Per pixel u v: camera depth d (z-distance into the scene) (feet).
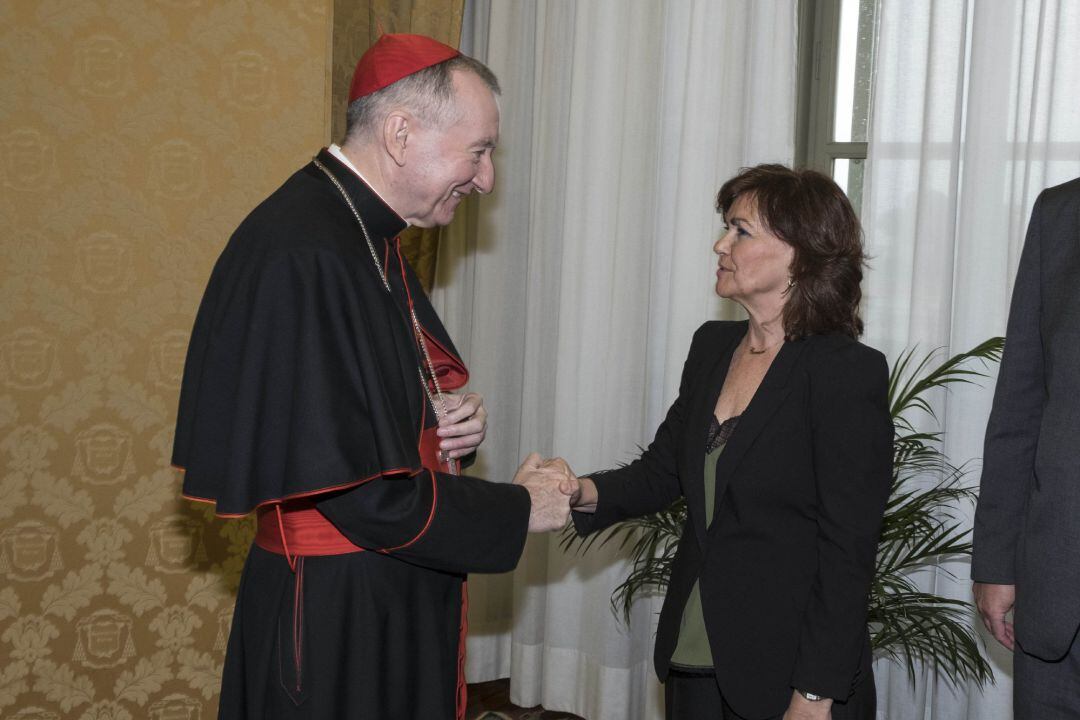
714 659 5.22
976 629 8.84
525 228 10.84
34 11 8.27
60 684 8.68
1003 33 8.41
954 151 8.62
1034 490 5.33
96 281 8.57
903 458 8.55
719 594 5.26
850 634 4.89
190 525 9.00
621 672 10.22
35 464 8.48
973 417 8.70
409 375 5.13
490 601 11.31
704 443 5.59
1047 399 5.36
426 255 10.70
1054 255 5.41
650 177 9.93
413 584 5.16
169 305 8.81
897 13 8.84
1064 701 5.21
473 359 10.89
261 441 4.58
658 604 10.24
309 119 9.12
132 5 8.52
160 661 8.98
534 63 10.63
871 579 5.02
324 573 4.92
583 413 10.31
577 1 10.12
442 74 5.07
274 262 4.68
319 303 4.67
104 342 8.63
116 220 8.59
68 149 8.42
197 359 5.17
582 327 10.25
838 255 5.36
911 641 8.19
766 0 9.41
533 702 10.82
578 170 10.21
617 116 10.06
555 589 10.50
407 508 4.74
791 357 5.36
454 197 5.37
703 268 9.75
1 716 8.52
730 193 5.74
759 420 5.27
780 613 5.15
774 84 9.40
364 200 5.14
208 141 8.81
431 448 5.30
